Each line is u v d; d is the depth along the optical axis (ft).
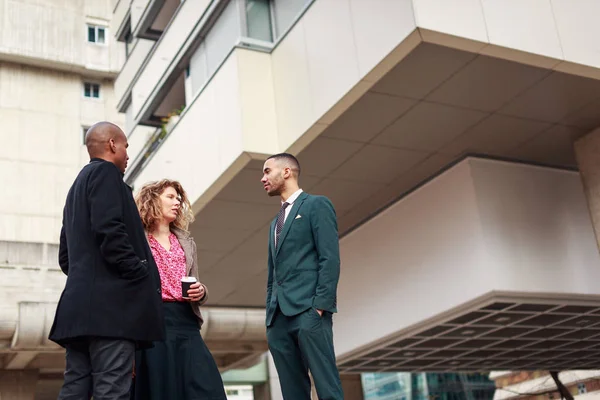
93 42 104.47
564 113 34.45
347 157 36.91
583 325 45.98
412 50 27.76
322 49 33.27
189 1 46.03
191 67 46.16
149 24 60.23
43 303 39.93
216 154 38.29
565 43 29.94
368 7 29.71
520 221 38.06
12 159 94.94
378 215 44.70
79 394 11.80
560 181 40.68
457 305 37.83
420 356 51.42
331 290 14.34
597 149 36.24
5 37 98.27
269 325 15.11
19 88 98.68
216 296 55.42
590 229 40.47
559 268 38.11
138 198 15.30
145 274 12.23
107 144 13.39
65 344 12.05
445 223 39.19
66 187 96.78
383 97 31.32
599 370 73.20
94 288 11.87
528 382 89.56
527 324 43.78
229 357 51.60
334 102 31.94
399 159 37.81
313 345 14.08
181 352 13.98
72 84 102.22
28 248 50.01
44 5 102.32
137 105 57.26
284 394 14.73
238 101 36.27
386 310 43.16
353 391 74.18
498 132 35.86
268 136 36.19
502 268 36.37
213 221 42.09
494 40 27.94
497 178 38.45
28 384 45.85
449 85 30.66
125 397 11.66
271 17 40.01
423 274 40.37
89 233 12.28
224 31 40.68
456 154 38.06
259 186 38.60
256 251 47.32
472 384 105.70
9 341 39.81
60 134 99.09
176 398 13.61
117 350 11.75
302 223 15.12
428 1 26.99
